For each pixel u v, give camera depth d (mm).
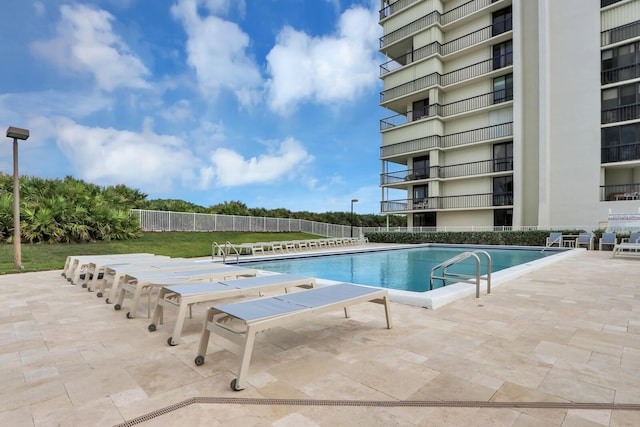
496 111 22297
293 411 2098
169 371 2689
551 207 18766
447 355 2990
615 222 15594
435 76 24047
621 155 17203
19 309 4719
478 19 23234
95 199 14336
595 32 17844
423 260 13492
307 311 2873
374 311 4531
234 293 3832
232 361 2893
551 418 2014
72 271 7430
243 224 23047
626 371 2654
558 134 18688
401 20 26656
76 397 2283
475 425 1945
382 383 2463
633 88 17062
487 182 22359
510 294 5555
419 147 24578
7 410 2121
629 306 4723
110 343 3344
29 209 12172
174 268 5660
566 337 3451
